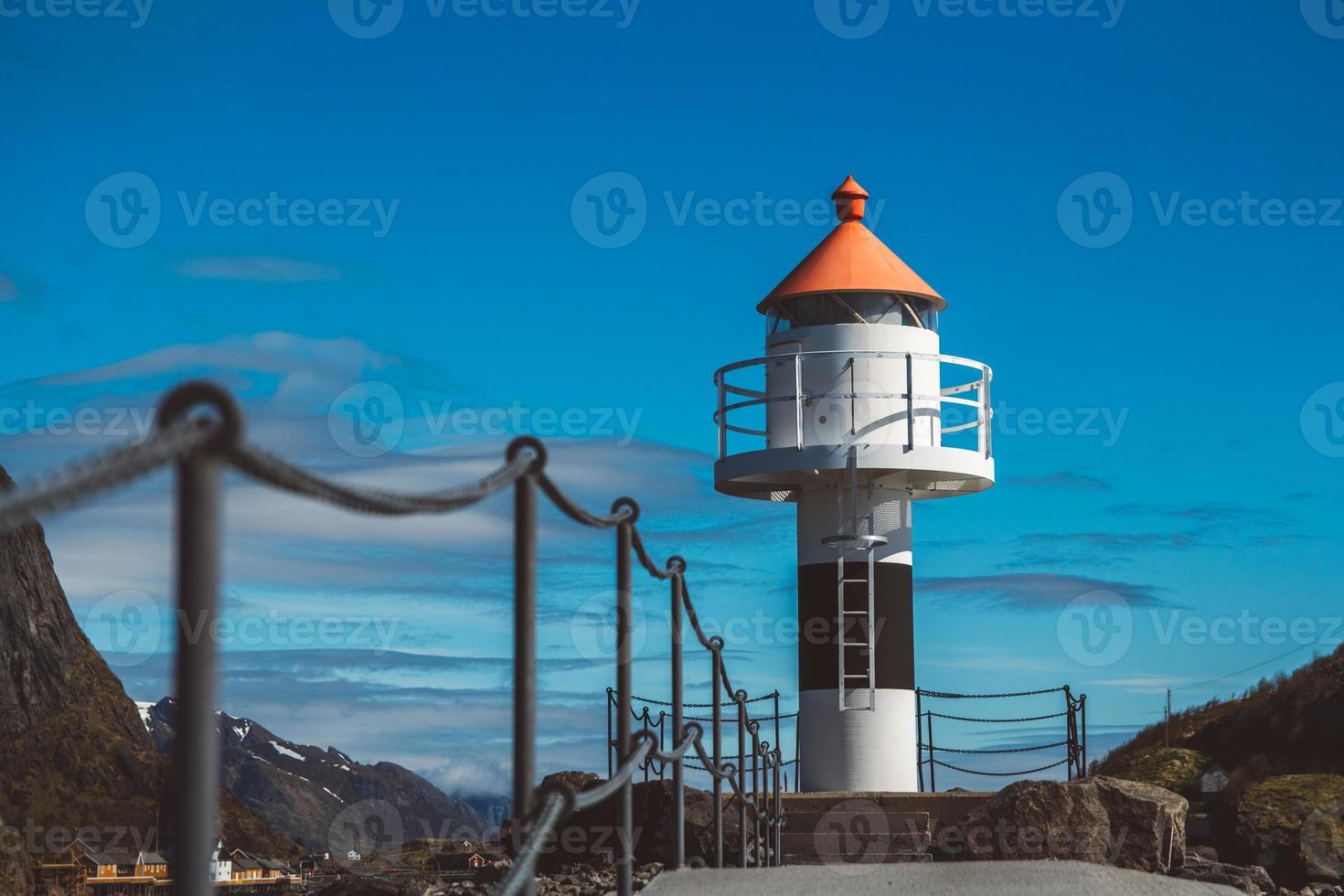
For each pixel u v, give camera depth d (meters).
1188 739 29.47
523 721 5.72
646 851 18.55
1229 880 15.26
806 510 23.89
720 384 24.00
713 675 12.21
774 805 18.70
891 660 23.23
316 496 3.33
